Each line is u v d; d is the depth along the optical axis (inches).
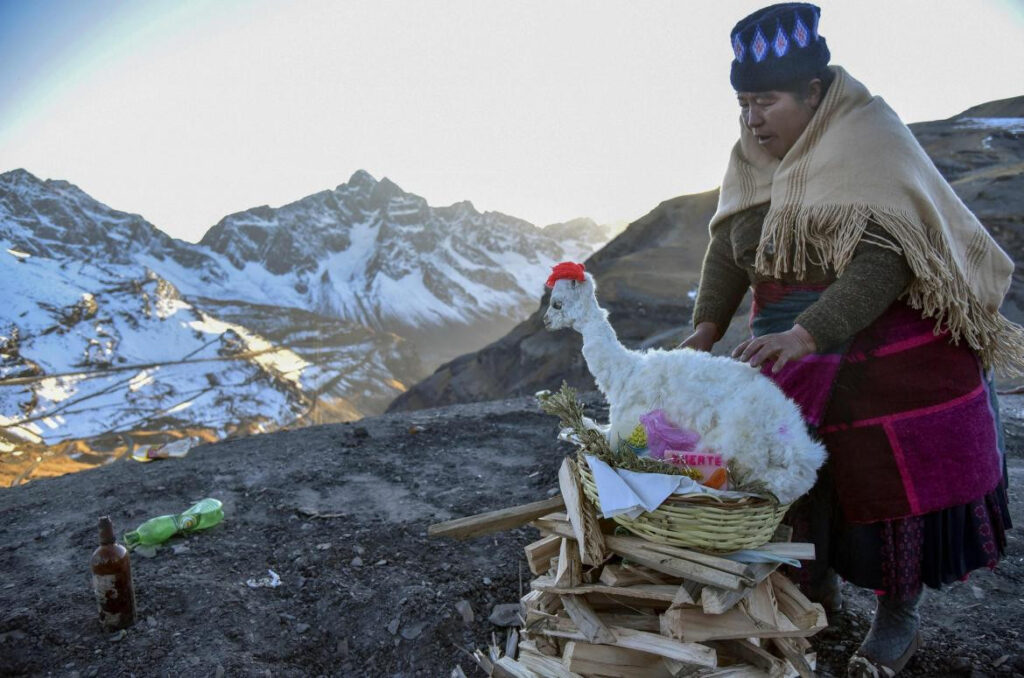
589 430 101.3
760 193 111.7
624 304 1775.3
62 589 145.1
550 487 204.7
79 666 122.3
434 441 259.6
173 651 125.7
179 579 147.2
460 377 2564.0
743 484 92.7
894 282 96.0
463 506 191.3
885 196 95.6
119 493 203.5
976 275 103.0
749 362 94.4
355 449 247.1
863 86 103.7
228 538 170.2
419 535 171.5
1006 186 1021.2
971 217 104.6
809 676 93.7
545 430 273.4
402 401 2834.6
